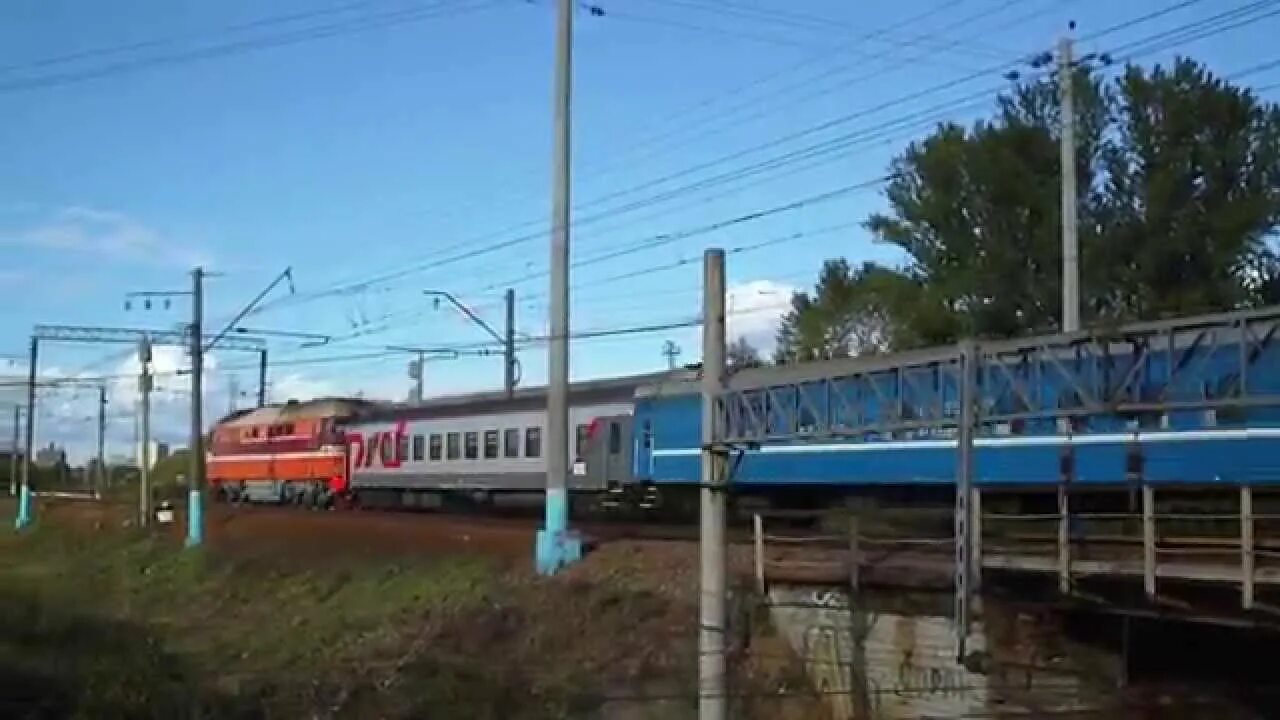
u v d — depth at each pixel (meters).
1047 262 46.50
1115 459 25.11
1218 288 43.91
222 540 49.22
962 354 18.59
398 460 51.19
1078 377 18.00
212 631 38.03
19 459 104.94
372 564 39.28
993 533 27.91
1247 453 23.00
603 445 39.22
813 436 19.59
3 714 25.56
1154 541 21.38
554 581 31.39
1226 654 24.69
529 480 42.94
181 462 101.31
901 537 29.89
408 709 25.84
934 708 24.62
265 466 63.88
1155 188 44.31
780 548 29.44
